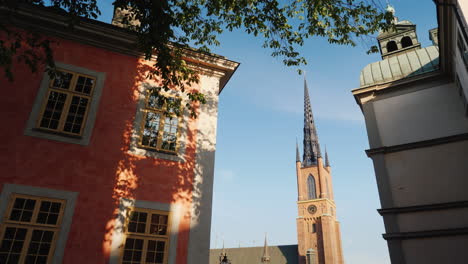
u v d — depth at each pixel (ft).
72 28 26.58
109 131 30.30
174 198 30.27
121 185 28.71
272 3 28.50
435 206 37.19
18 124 27.30
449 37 34.71
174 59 27.63
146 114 32.83
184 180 31.48
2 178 25.09
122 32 33.35
